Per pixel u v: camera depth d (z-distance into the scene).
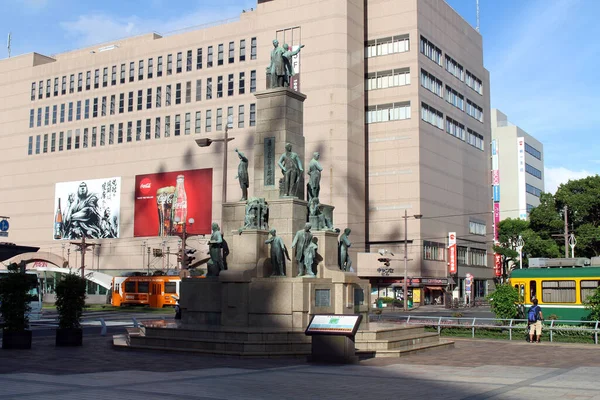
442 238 96.56
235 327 27.28
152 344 27.14
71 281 29.20
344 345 22.81
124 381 18.08
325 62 90.31
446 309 79.50
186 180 99.94
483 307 87.19
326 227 30.22
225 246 30.12
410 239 90.81
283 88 30.88
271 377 19.03
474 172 110.25
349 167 89.12
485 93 118.00
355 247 88.75
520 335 36.09
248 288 27.75
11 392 15.84
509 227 105.56
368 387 17.16
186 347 26.06
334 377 19.11
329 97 89.50
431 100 96.44
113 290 80.88
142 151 104.88
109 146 108.44
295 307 26.73
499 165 137.00
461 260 102.38
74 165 111.81
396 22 94.50
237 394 15.81
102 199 107.88
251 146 95.00
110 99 109.62
